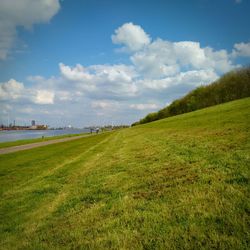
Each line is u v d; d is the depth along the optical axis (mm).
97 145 31703
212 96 77375
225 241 4242
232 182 6789
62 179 12586
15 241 6047
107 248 4781
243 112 27875
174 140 18312
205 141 14320
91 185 9914
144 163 11883
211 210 5359
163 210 5895
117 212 6398
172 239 4645
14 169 18984
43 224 6781
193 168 8953
